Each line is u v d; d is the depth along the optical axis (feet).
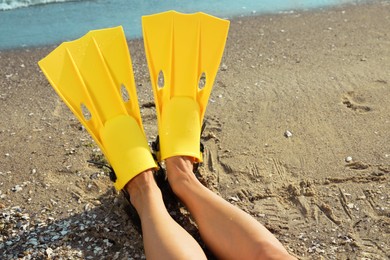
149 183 3.88
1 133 5.25
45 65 4.24
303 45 6.88
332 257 3.79
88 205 4.27
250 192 4.36
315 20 7.68
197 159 4.15
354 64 6.30
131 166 3.90
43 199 4.36
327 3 8.35
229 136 5.03
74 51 4.32
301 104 5.50
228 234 3.52
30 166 4.75
